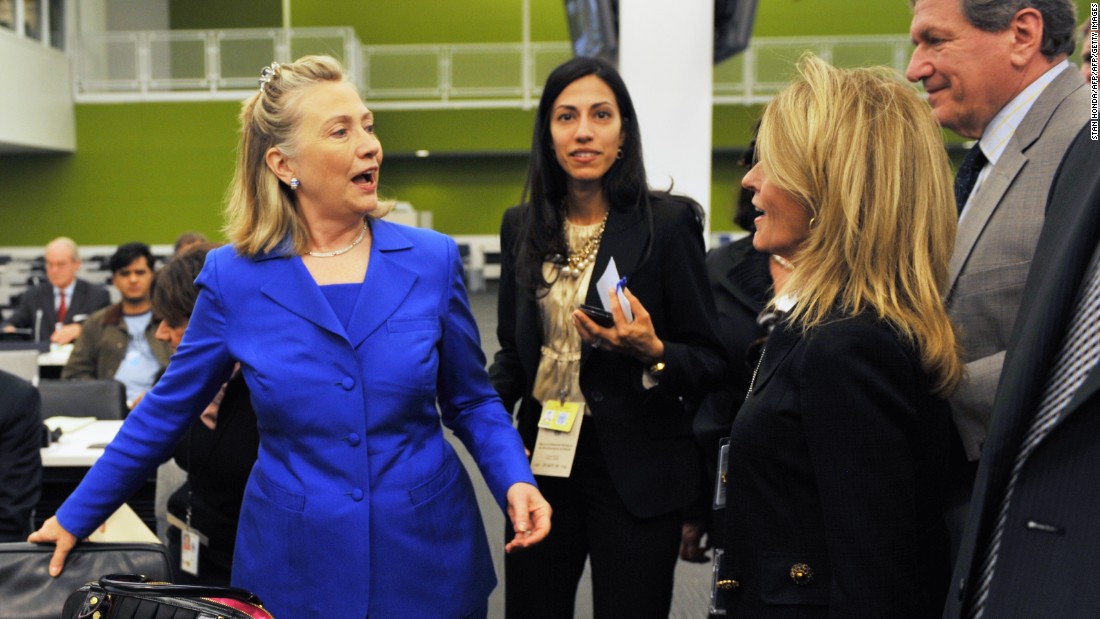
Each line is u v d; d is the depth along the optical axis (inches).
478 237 778.2
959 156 597.6
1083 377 38.8
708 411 84.2
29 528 94.0
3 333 298.4
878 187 53.1
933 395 52.7
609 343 77.8
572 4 220.7
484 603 66.6
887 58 628.1
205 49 653.3
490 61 698.2
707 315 84.0
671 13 170.4
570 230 86.5
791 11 777.6
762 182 58.0
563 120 82.8
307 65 62.4
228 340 62.2
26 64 602.9
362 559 59.8
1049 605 36.8
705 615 131.4
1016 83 63.9
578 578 87.0
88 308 303.9
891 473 50.0
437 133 700.7
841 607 49.9
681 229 84.3
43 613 63.7
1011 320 61.5
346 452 60.3
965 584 43.4
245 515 63.8
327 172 60.7
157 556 66.5
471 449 69.4
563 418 83.0
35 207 669.9
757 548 54.6
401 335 61.7
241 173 63.2
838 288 53.2
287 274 61.8
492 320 296.4
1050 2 62.0
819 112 55.1
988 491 42.2
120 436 64.5
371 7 807.1
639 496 81.0
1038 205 61.0
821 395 50.7
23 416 93.7
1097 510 36.5
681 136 171.2
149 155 663.8
